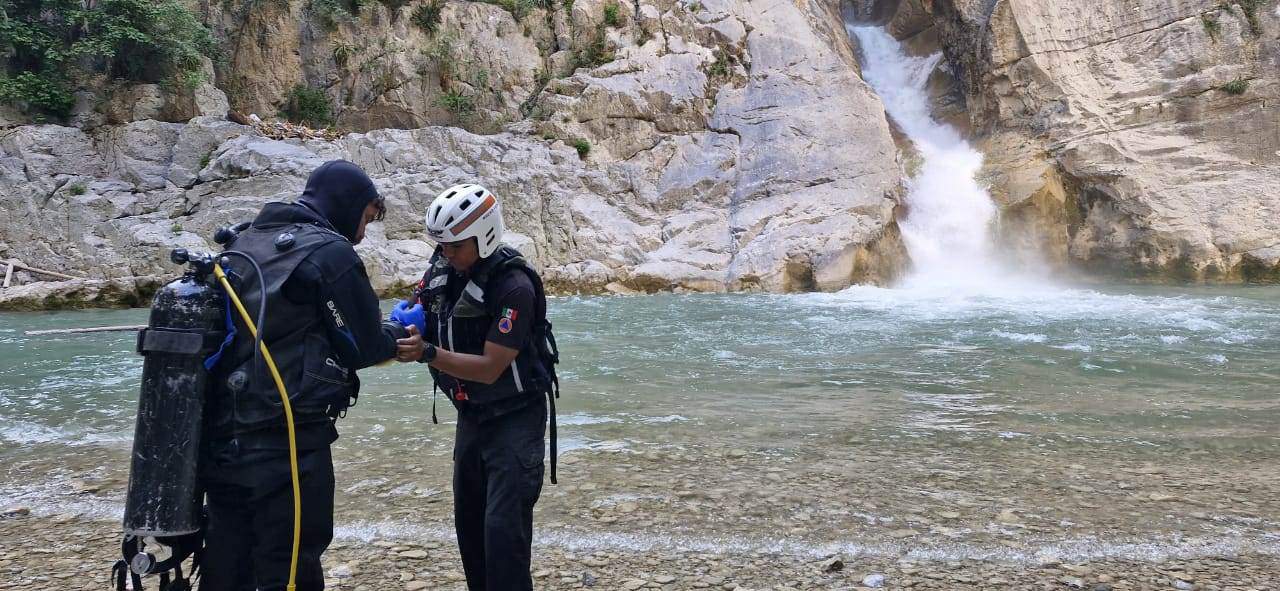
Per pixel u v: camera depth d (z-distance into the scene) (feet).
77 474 16.07
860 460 16.72
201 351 7.38
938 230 70.85
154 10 65.46
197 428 7.36
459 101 71.97
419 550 12.16
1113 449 17.52
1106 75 75.61
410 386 24.99
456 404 9.52
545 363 9.47
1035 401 22.45
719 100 71.26
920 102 87.56
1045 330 36.86
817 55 71.67
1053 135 74.18
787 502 14.11
